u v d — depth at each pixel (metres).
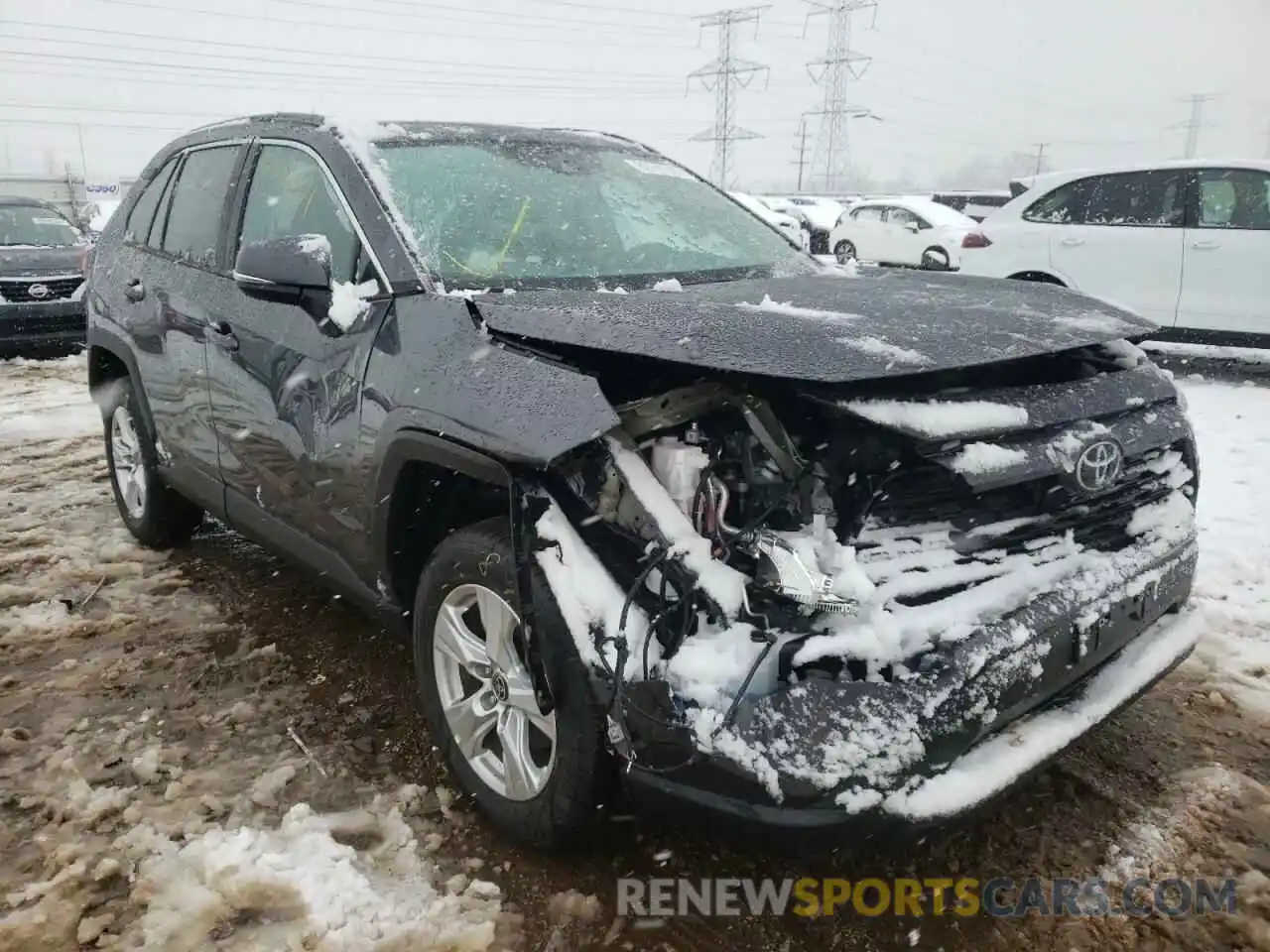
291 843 2.43
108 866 2.34
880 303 2.51
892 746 1.86
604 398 2.05
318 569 3.10
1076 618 2.18
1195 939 2.17
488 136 3.50
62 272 9.61
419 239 2.82
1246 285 7.52
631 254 3.19
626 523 2.04
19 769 2.78
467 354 2.38
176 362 3.72
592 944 2.15
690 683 1.90
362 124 3.28
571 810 2.16
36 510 5.11
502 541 2.31
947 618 2.00
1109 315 2.61
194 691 3.21
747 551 1.96
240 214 3.53
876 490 1.98
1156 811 2.59
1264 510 4.77
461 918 2.20
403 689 3.23
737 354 2.00
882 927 2.21
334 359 2.77
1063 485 2.17
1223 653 3.45
